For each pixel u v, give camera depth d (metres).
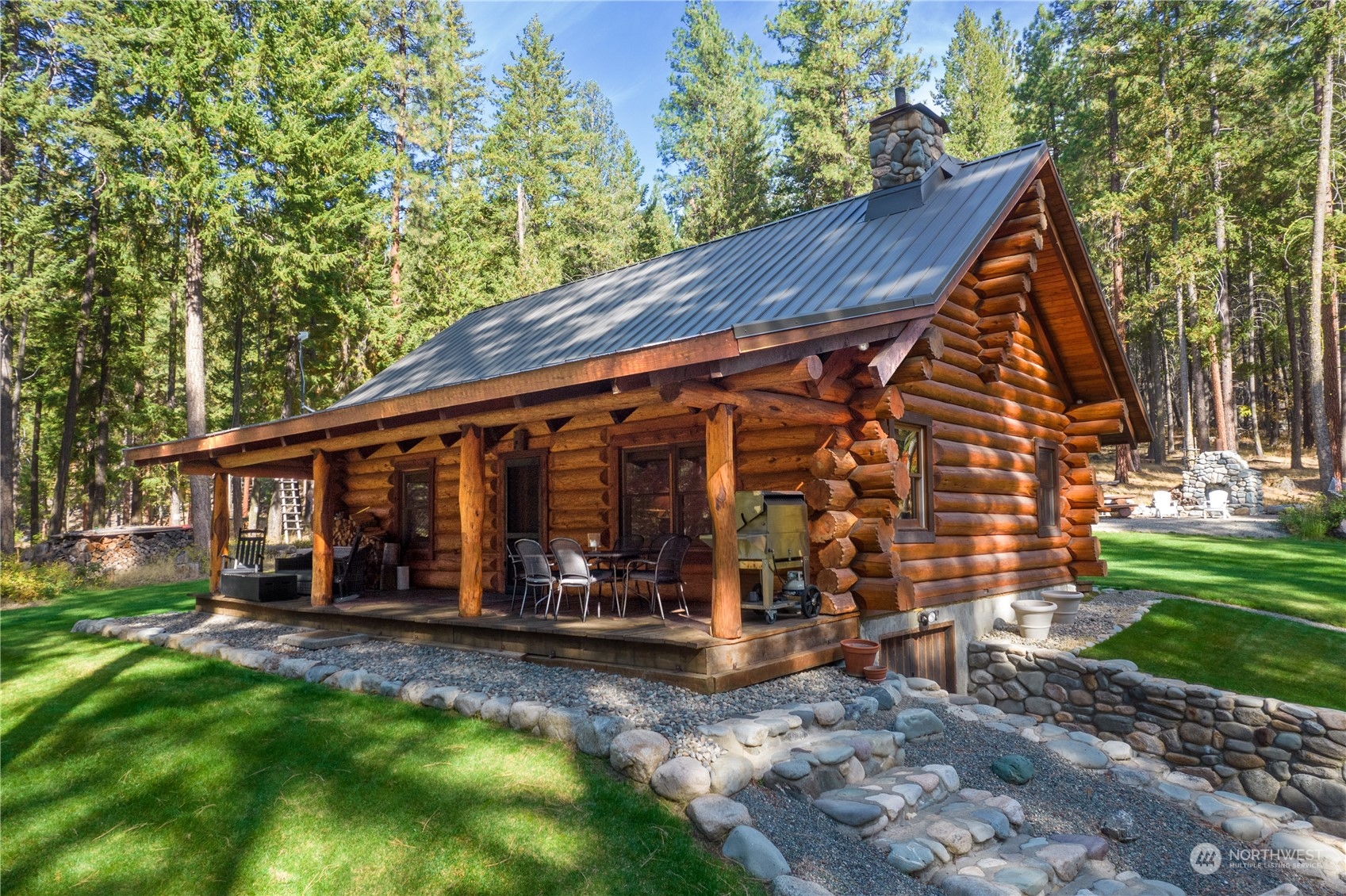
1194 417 46.44
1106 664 8.89
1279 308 39.69
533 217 35.34
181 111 21.67
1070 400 13.82
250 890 4.33
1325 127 26.23
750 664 6.66
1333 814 7.14
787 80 36.16
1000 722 7.20
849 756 5.51
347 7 25.05
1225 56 29.91
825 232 10.58
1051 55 40.16
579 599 10.02
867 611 8.24
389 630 9.16
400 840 4.68
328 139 23.59
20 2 21.05
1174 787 6.52
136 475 33.38
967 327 10.31
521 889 4.21
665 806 4.84
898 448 8.55
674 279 11.35
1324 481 25.97
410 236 28.89
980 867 4.77
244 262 24.02
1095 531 23.73
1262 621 11.53
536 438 11.40
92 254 26.25
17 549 24.64
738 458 9.03
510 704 6.09
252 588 11.23
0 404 23.61
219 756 5.95
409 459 13.07
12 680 8.40
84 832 5.05
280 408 32.31
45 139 21.80
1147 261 35.66
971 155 37.16
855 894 4.30
